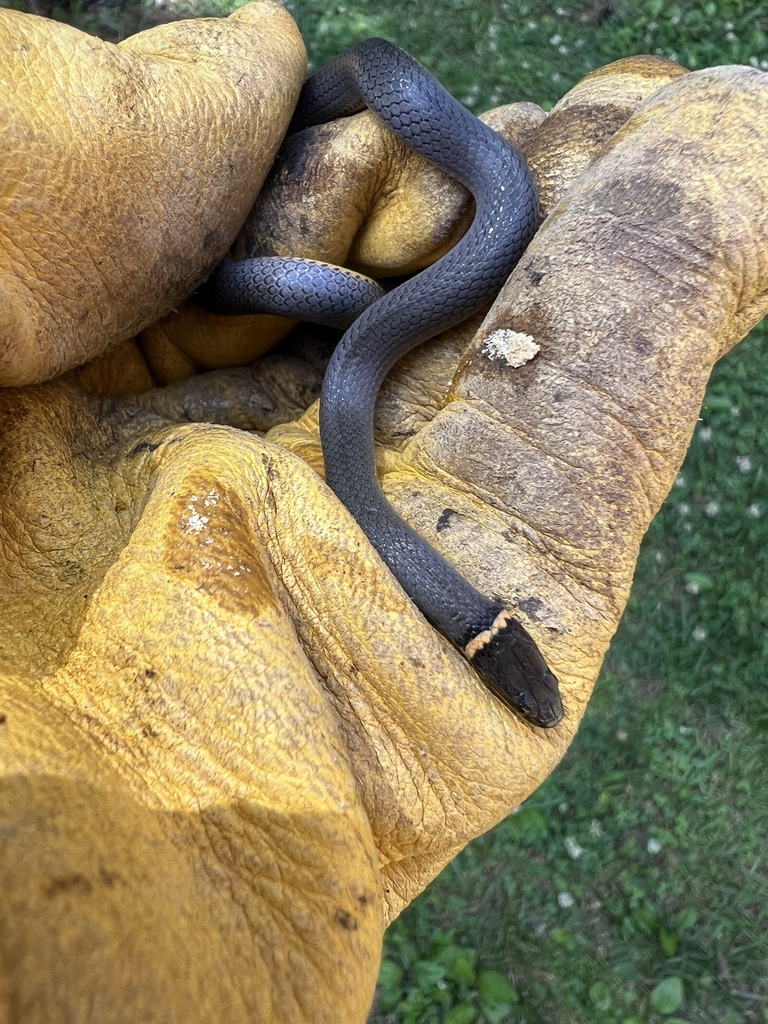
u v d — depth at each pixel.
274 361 0.17
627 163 0.12
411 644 0.10
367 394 0.14
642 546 0.28
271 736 0.09
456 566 0.12
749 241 0.11
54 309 0.11
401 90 0.14
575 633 0.11
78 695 0.09
